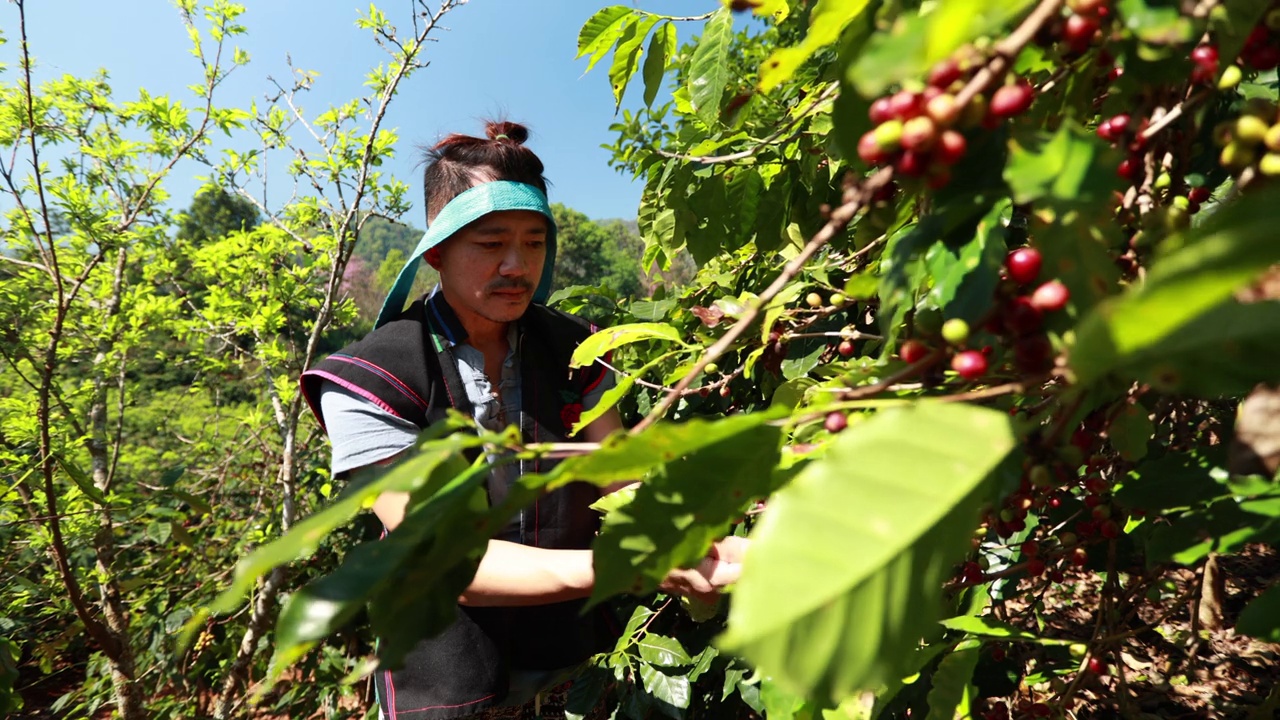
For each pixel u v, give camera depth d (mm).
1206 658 2795
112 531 3539
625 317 2496
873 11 658
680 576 1160
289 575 3492
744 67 3307
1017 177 531
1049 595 3004
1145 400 1085
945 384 750
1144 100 660
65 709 4242
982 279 592
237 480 4621
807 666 373
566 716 1787
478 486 573
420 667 1634
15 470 3234
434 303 1722
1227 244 309
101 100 3629
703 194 1782
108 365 3695
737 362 2209
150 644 3770
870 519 412
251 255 3500
